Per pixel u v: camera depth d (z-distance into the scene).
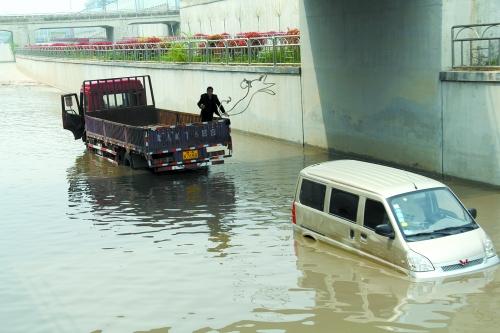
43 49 69.31
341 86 19.77
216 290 9.35
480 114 14.60
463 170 15.36
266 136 24.50
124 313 8.76
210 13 50.81
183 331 8.06
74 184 17.58
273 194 15.28
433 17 15.76
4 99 46.91
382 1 17.45
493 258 9.46
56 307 9.16
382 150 18.33
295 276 9.69
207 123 17.77
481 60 15.72
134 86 23.39
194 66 29.36
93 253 11.51
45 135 27.53
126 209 14.59
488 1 15.72
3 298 9.64
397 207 9.62
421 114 16.55
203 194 15.67
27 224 13.73
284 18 38.44
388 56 17.52
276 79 23.25
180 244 11.73
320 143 21.27
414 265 9.05
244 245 11.41
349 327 7.83
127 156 18.78
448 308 8.16
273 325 8.05
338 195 10.70
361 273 9.59
